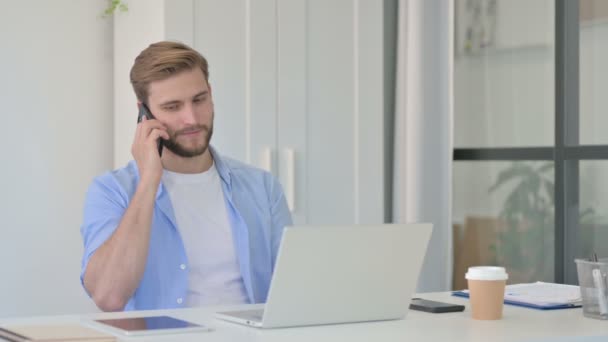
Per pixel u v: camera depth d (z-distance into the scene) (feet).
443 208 14.85
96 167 14.23
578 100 13.52
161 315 7.11
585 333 6.28
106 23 14.25
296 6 13.79
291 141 13.78
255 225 9.91
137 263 8.81
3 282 13.57
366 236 6.71
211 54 13.01
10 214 13.61
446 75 14.79
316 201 14.05
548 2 13.91
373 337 6.06
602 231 13.15
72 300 14.08
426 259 14.79
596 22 13.25
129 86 13.58
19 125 13.66
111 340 5.72
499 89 14.80
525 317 7.16
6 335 5.98
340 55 14.24
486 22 15.03
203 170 9.82
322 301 6.61
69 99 13.99
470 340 5.92
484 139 15.07
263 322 6.41
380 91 14.62
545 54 13.98
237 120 13.26
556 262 13.69
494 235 14.88
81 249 14.12
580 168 13.47
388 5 15.34
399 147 15.05
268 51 13.53
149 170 9.04
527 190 14.29
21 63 13.66
